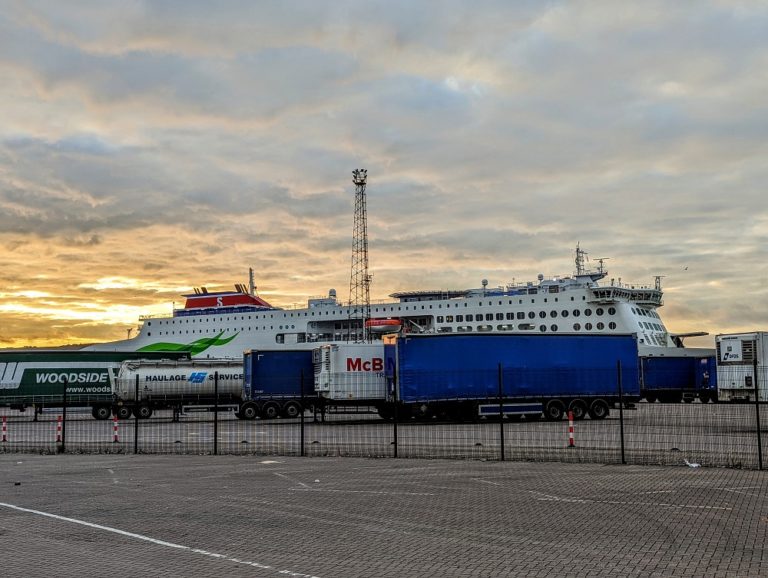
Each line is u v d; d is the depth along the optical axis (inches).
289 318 3582.7
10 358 2084.2
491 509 495.2
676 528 428.8
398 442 1043.9
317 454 872.3
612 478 634.2
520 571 339.0
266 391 1753.2
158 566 353.4
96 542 406.3
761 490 565.0
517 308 3085.6
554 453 847.7
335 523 454.9
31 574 339.6
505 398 1520.7
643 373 2586.1
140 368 1957.4
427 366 1504.7
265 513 490.6
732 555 364.8
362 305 3383.4
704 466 708.7
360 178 3671.3
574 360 1563.7
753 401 1252.5
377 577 331.3
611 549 379.2
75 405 2087.8
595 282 3208.7
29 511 504.7
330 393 1566.2
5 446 1051.9
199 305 3976.4
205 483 636.1
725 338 1246.3
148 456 882.8
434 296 3440.0
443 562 356.5
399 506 511.2
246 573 339.6
